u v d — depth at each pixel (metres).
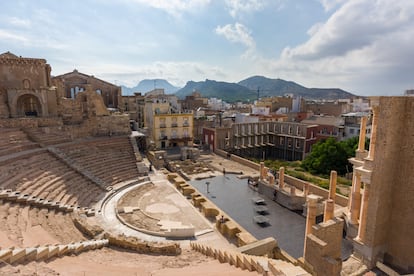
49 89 34.50
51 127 30.47
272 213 23.81
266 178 29.50
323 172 37.03
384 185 13.16
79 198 21.34
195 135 55.62
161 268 9.66
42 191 19.05
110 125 37.50
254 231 20.41
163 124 49.00
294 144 50.69
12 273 6.65
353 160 17.34
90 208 20.84
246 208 24.84
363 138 17.64
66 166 24.81
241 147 51.97
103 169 27.92
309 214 15.21
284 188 27.27
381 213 13.34
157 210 21.84
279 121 55.69
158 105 50.16
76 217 17.48
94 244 13.04
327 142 38.88
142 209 21.88
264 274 7.35
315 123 53.66
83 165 26.55
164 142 49.41
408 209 12.94
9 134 25.67
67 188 21.42
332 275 10.19
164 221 19.77
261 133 54.25
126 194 24.69
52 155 25.44
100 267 9.03
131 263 10.77
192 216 21.00
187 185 26.70
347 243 18.09
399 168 13.23
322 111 74.44
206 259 12.06
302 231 20.42
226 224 18.47
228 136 50.09
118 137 35.56
